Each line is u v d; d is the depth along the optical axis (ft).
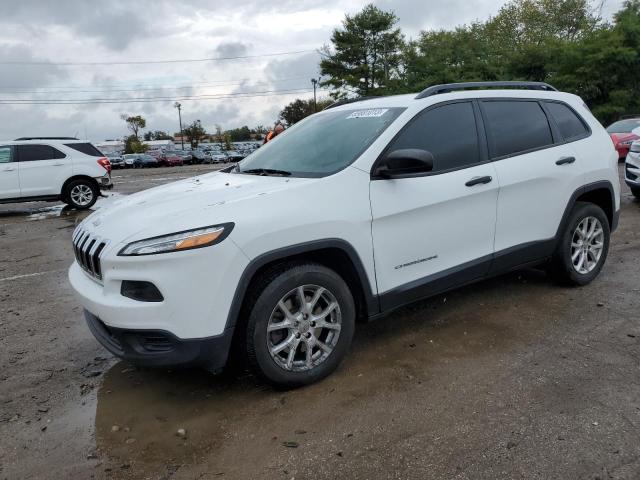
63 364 12.85
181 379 11.76
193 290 9.59
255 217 10.13
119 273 9.75
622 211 29.12
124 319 9.70
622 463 8.29
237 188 11.49
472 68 121.19
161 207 10.82
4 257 25.80
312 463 8.65
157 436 9.64
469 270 13.30
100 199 51.03
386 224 11.71
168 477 8.52
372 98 14.94
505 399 10.23
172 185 13.50
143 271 9.55
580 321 13.76
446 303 15.42
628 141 51.88
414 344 12.84
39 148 42.88
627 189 37.65
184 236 9.59
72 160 43.80
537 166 14.39
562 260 15.51
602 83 103.50
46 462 9.04
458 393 10.54
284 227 10.28
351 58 157.89
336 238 10.91
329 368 11.23
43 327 15.40
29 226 36.24
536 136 14.84
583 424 9.31
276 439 9.34
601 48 102.22
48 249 27.37
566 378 10.91
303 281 10.62
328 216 10.83
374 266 11.62
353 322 11.48
